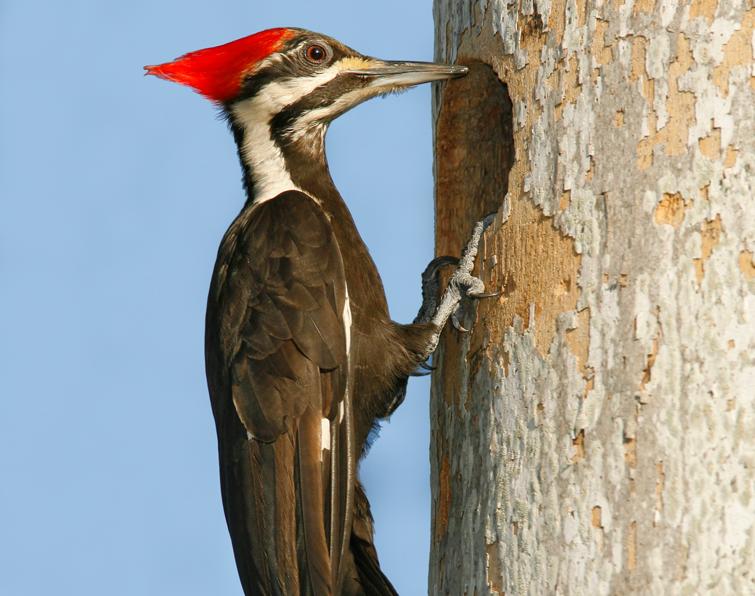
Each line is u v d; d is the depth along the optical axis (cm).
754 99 704
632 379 688
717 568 641
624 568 662
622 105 738
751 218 687
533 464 725
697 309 683
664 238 701
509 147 962
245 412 907
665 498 661
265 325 928
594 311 716
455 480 809
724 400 666
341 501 902
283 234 968
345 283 953
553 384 728
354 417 961
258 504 883
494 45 852
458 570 779
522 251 779
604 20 760
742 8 718
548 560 698
